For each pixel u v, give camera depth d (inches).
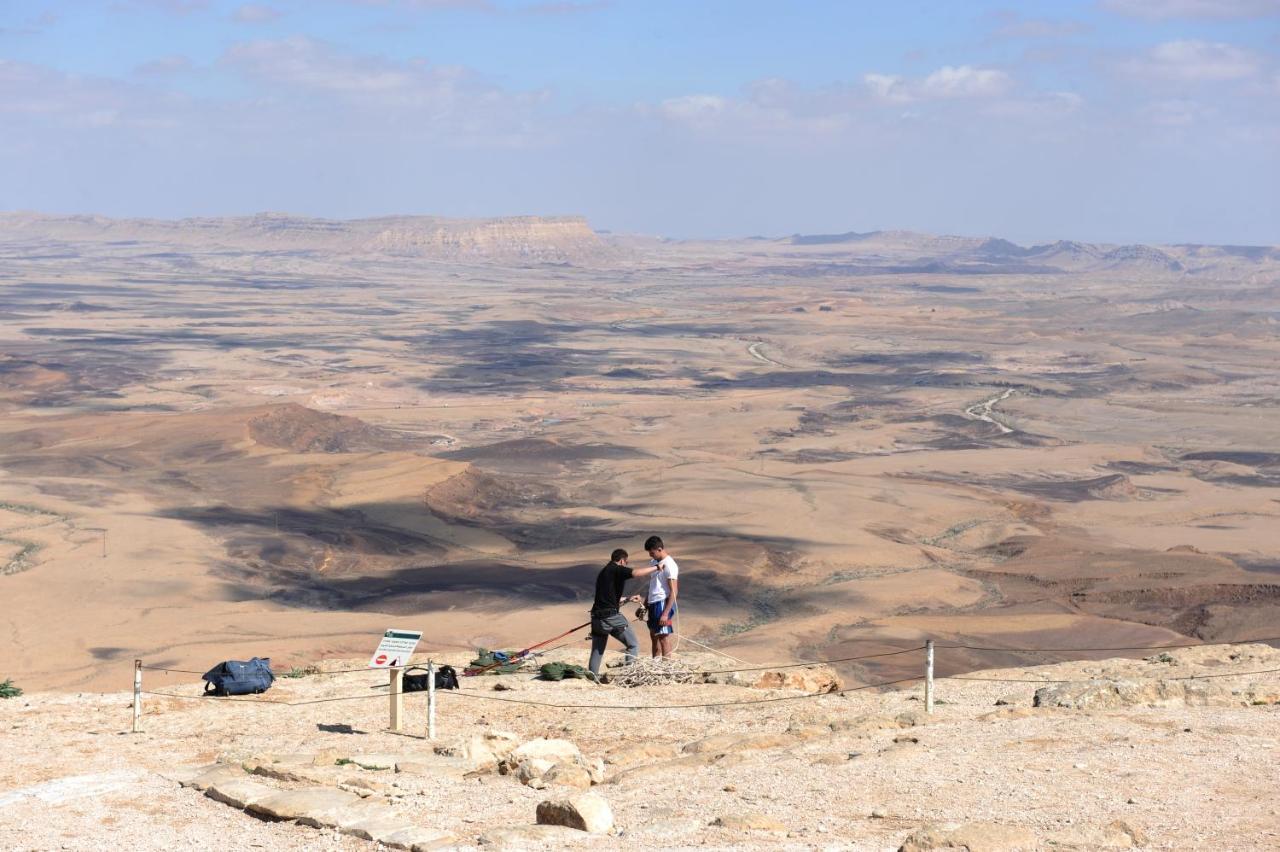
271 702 815.7
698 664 937.5
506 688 843.4
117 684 2551.7
